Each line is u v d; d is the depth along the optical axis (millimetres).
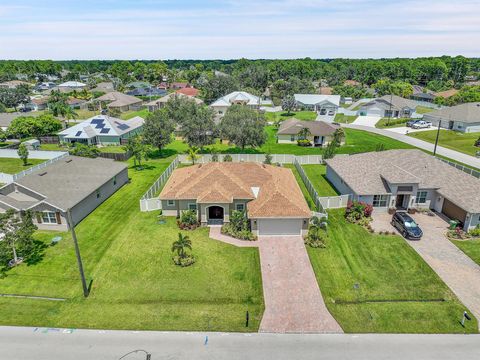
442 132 77875
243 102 110625
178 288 27938
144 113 114188
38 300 26750
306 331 23594
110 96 122250
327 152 57219
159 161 63625
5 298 26953
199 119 64062
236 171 42438
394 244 33812
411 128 85688
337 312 25297
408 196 40000
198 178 40156
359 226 37375
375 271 29922
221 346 22344
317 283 28438
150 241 34719
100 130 74875
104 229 37375
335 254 32406
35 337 23156
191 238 35156
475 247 32969
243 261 31344
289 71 191125
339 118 103375
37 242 34750
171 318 24797
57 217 36688
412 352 21828
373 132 83750
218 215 39344
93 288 28031
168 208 40031
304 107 117938
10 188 37781
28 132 78000
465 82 186375
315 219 34844
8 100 118625
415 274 29375
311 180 52375
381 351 21906
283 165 59969
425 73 186000
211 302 26375
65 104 110000
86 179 43625
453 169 42688
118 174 49125
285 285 28203
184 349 22125
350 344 22500
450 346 22297
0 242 30391
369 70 187250
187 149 71875
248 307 25844
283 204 35344
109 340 22891
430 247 33125
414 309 25531
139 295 27188
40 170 43594
